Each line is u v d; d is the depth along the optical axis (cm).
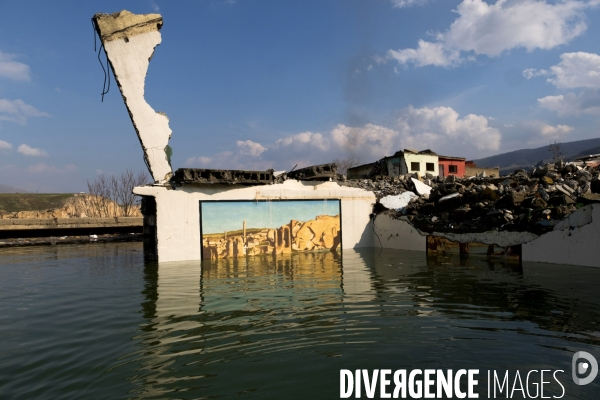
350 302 908
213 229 1742
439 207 1902
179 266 1529
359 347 633
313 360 585
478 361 574
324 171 1983
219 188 1770
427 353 605
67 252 2203
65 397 488
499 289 1005
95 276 1340
